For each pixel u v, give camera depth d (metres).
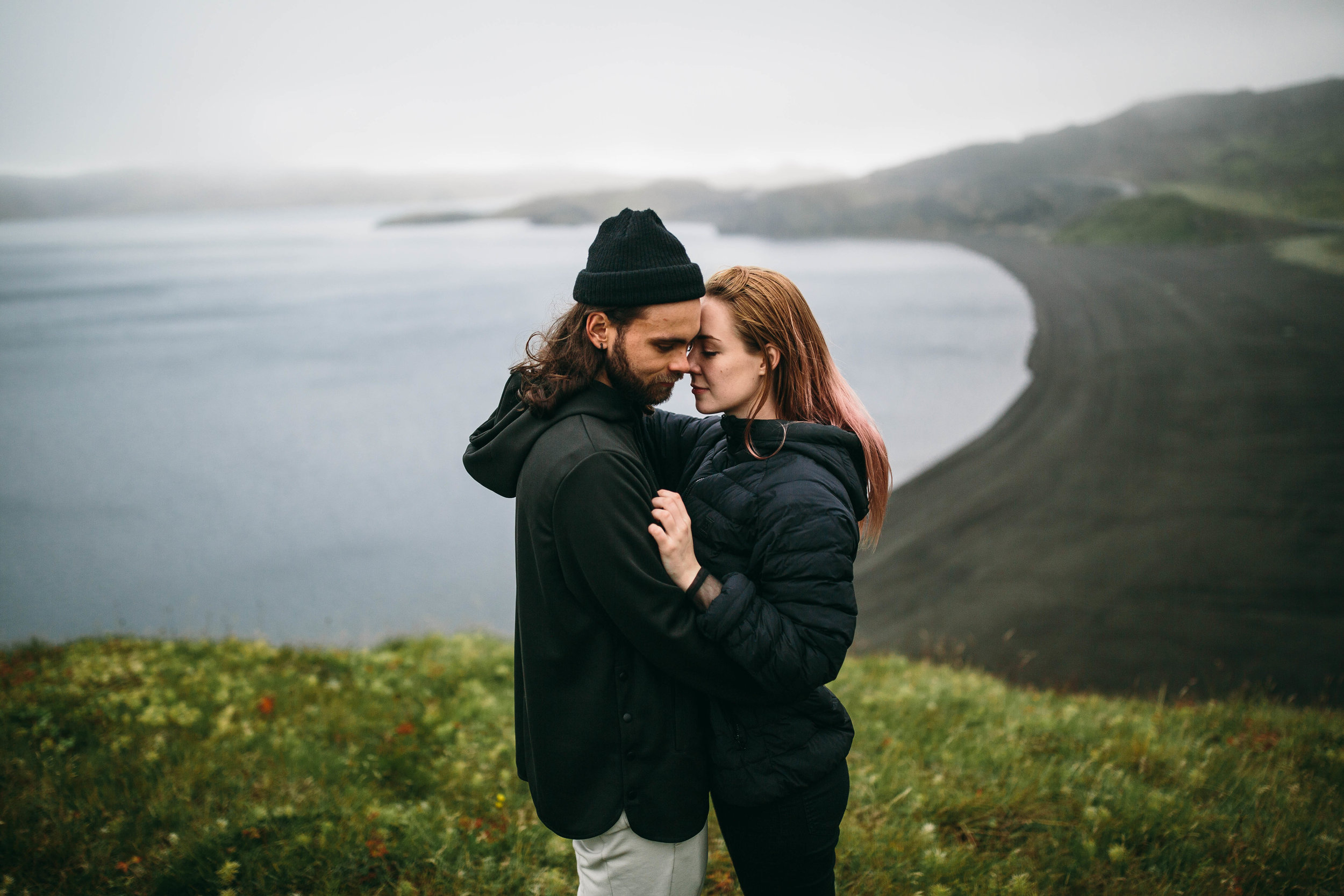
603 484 1.71
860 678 6.42
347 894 2.78
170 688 5.00
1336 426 26.16
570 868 3.01
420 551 24.28
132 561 24.48
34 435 42.72
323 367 59.34
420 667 5.85
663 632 1.71
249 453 37.78
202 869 2.80
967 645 13.33
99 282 145.75
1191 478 22.11
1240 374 34.53
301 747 3.93
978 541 18.73
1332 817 3.53
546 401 1.84
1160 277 75.62
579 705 1.83
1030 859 3.17
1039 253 120.75
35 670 5.50
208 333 80.38
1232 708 5.70
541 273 136.50
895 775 3.80
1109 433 27.45
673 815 1.86
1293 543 17.08
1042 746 4.45
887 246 175.12
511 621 18.84
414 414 44.06
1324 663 11.86
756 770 1.88
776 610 1.78
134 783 3.46
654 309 1.77
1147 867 3.11
